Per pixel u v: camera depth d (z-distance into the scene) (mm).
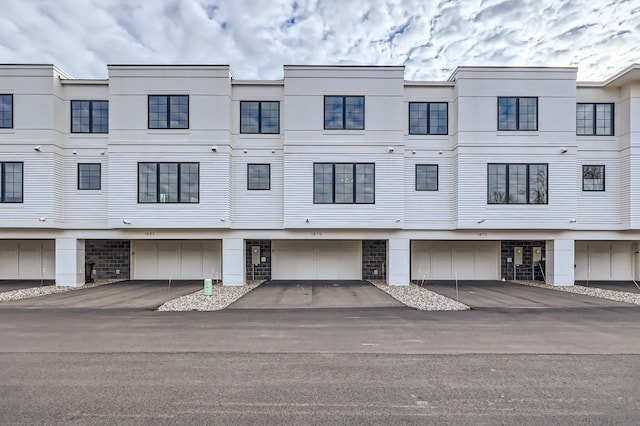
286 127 14805
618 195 15242
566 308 10656
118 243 17906
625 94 15000
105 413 4336
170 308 10648
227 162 14766
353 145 14844
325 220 14742
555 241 15312
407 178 15422
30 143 14430
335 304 11273
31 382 5234
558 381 5297
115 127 14547
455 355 6422
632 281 17375
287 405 4539
